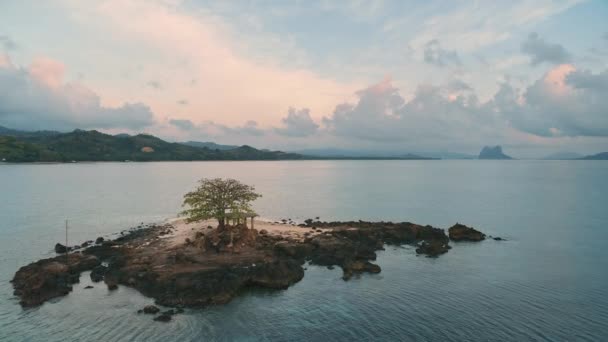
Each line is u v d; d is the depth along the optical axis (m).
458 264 59.88
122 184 199.75
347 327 38.84
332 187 193.88
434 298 46.12
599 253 66.88
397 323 39.72
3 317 40.09
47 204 124.62
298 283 50.94
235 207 67.38
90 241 73.12
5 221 94.56
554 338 36.72
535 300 45.66
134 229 87.19
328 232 75.94
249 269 51.16
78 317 40.16
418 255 64.94
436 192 168.62
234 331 37.75
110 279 50.00
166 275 48.88
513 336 37.06
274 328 38.47
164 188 181.25
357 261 57.41
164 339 35.97
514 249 69.56
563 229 87.62
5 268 56.53
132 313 41.12
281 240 67.88
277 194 161.38
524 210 116.44
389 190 178.12
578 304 44.50
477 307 43.62
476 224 94.12
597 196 151.88
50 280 46.56
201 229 79.44
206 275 48.06
